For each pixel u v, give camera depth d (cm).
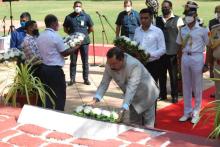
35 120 476
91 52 1572
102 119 458
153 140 417
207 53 721
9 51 745
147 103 566
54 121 464
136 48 633
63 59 718
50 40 691
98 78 1149
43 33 702
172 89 894
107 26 2361
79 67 1310
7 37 1305
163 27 881
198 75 738
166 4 888
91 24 1078
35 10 3500
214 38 689
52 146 416
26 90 629
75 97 947
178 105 873
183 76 755
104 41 1841
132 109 585
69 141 429
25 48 730
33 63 710
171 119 784
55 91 705
